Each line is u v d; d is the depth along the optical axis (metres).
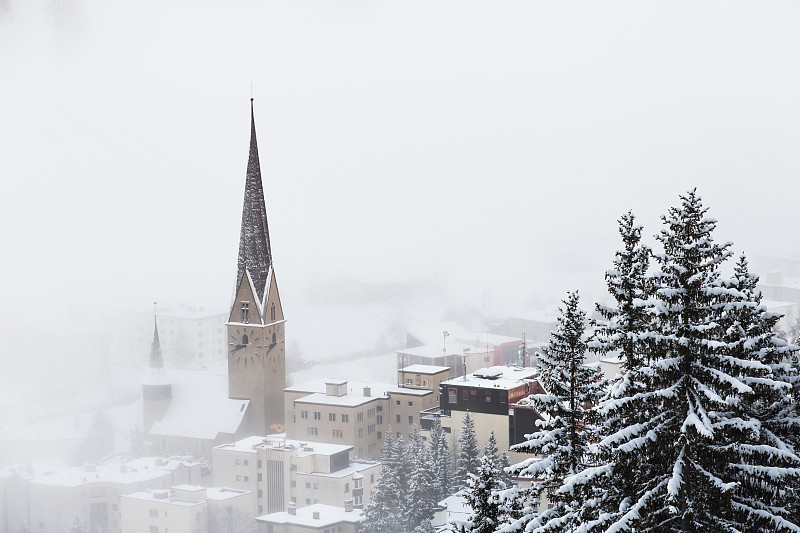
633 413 50.72
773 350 51.56
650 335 49.59
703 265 50.50
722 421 48.09
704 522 48.56
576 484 50.78
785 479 47.81
